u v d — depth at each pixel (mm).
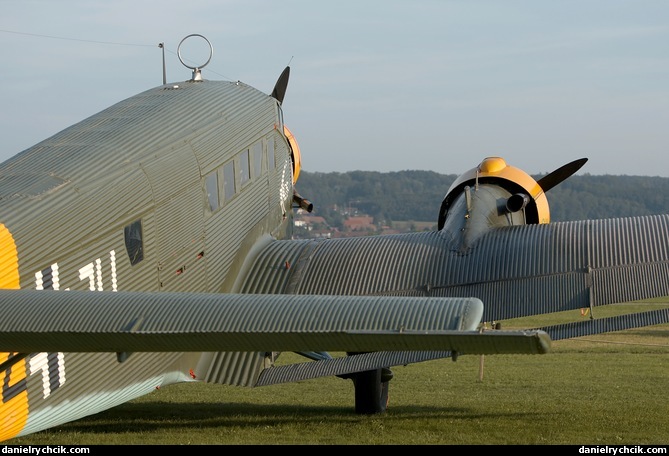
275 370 14703
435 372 25438
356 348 7828
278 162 20000
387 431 15023
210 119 16922
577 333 13914
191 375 14562
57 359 11648
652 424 15602
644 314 13938
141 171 14117
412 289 15758
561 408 17859
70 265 12242
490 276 15609
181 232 14992
